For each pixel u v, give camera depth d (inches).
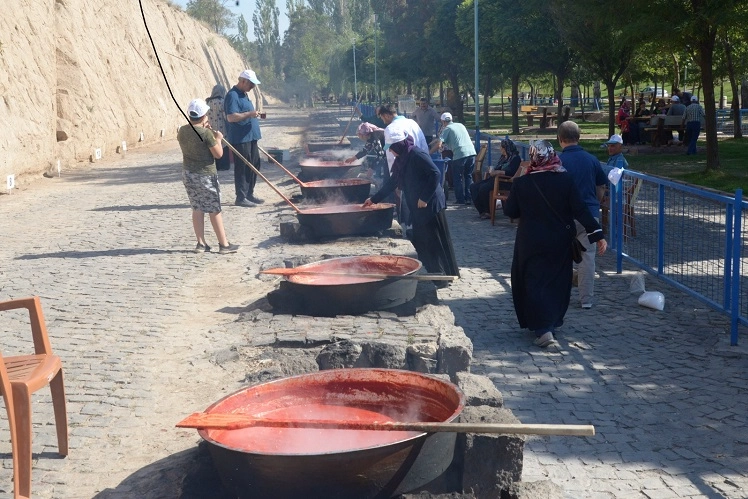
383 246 395.2
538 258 293.6
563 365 273.3
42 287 351.3
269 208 575.8
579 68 1758.1
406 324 261.1
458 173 654.5
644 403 239.3
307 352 244.7
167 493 153.4
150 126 1450.5
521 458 152.9
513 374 265.3
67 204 655.1
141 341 267.6
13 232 515.5
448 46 1931.6
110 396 218.5
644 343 295.9
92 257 418.3
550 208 290.7
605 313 335.9
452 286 382.6
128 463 178.7
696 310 336.8
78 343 267.0
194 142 408.8
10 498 162.2
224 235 419.8
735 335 291.0
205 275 368.5
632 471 195.6
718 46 1263.5
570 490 185.8
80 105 1051.9
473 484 154.0
